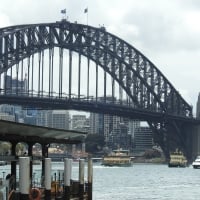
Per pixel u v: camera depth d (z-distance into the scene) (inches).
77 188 2347.4
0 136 1957.4
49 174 1941.4
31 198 1955.0
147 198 4185.5
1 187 1775.3
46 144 2378.2
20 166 1716.3
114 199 3991.1
